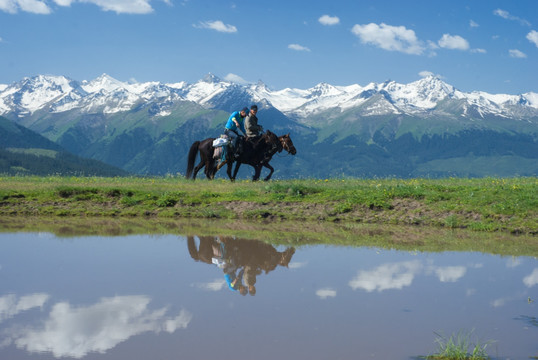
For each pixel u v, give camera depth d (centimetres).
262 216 1964
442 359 649
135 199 2138
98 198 2164
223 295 916
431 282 1028
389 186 2203
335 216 1944
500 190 2033
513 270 1139
